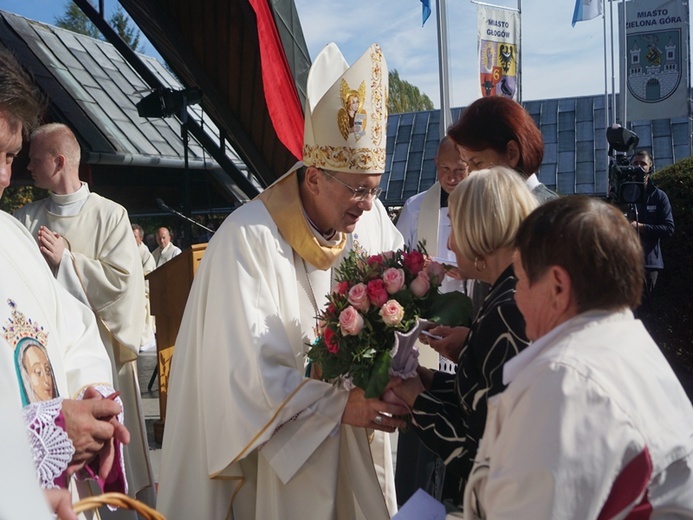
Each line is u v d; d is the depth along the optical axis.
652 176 7.20
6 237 2.03
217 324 2.40
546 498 1.26
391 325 2.11
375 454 2.85
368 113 2.47
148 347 6.53
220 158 9.62
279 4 6.43
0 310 1.81
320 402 2.32
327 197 2.51
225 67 7.91
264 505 2.47
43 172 3.96
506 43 7.77
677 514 1.38
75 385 2.07
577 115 16.92
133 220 11.97
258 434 2.28
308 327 2.56
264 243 2.46
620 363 1.35
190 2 7.27
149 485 3.89
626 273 1.42
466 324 2.45
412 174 16.62
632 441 1.28
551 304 1.47
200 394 2.48
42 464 1.59
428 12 6.55
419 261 2.26
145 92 9.52
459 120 2.64
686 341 6.65
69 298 2.24
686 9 9.65
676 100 9.79
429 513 1.83
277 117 6.72
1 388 1.05
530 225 1.51
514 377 1.44
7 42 8.90
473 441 1.85
